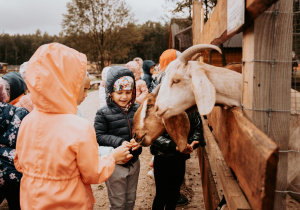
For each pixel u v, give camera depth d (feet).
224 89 6.71
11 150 7.73
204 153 12.26
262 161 3.38
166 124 7.80
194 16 21.86
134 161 9.02
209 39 11.54
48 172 5.16
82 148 5.11
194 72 6.44
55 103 5.13
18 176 7.70
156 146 9.02
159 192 9.39
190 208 11.84
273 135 4.92
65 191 5.16
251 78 4.90
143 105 8.16
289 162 6.59
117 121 9.00
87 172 5.26
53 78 5.05
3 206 11.89
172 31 76.74
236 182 6.03
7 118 7.72
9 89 9.38
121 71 8.85
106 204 12.22
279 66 4.78
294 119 6.58
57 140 5.13
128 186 9.27
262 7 4.11
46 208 5.11
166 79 7.22
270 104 4.86
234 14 5.31
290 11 4.66
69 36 140.67
